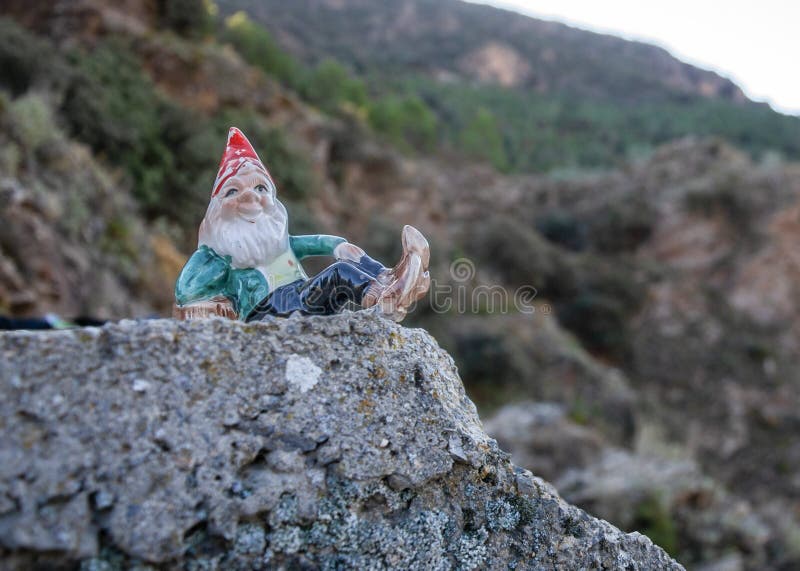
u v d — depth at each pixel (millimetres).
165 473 232
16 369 226
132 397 235
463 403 309
